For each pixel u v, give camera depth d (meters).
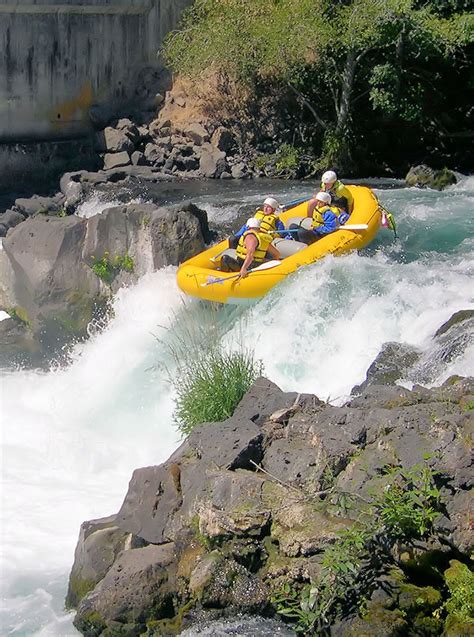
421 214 20.88
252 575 9.40
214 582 9.40
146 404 15.29
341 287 15.47
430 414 9.80
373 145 28.58
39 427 15.00
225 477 9.93
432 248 18.23
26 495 12.80
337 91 28.22
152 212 17.91
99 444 14.08
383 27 25.92
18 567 11.09
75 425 15.01
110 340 17.02
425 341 13.48
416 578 8.87
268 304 15.80
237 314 16.20
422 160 28.45
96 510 12.39
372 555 8.95
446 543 8.80
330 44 26.48
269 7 27.72
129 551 9.98
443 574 8.77
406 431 9.63
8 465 13.68
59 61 28.41
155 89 30.39
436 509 8.91
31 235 18.48
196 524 9.87
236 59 27.53
